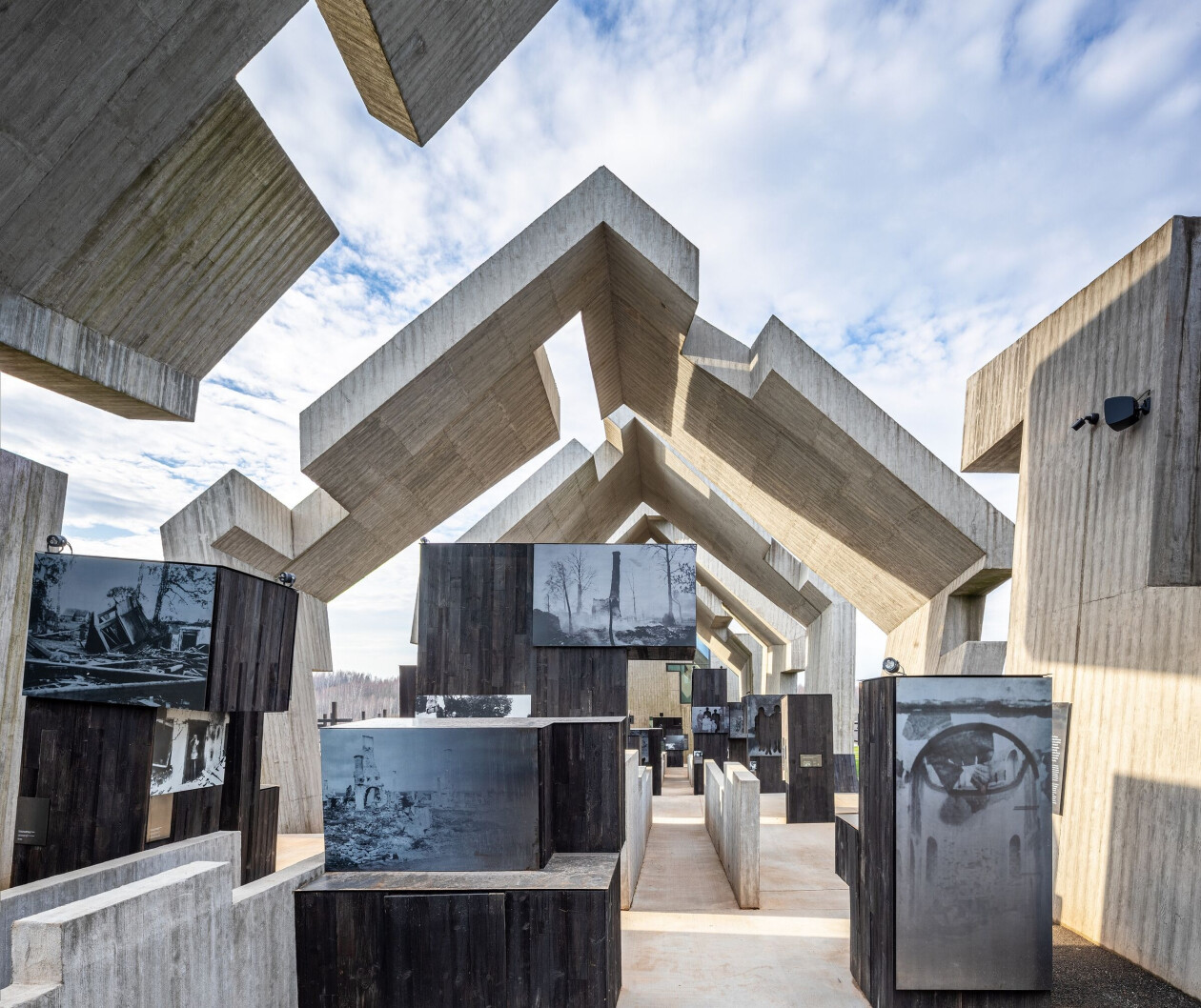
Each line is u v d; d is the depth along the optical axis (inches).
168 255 245.9
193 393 299.9
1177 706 232.8
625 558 432.5
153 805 227.3
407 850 212.8
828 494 519.5
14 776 234.8
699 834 521.0
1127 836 250.4
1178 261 237.0
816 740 562.6
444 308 395.5
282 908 186.2
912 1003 190.5
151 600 221.8
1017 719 192.4
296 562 491.8
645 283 448.8
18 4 165.3
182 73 203.6
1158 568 237.6
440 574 433.1
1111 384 273.0
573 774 235.3
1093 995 213.3
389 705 1195.9
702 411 570.3
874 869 209.6
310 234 286.5
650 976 236.2
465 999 192.1
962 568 471.5
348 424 390.6
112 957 124.6
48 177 199.2
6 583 233.8
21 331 219.9
